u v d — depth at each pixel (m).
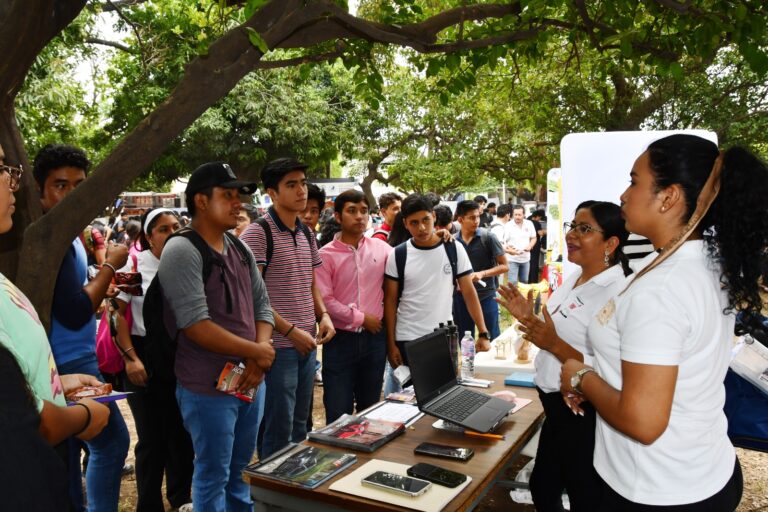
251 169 16.84
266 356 2.51
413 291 3.62
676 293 1.35
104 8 3.61
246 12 2.04
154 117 1.82
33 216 1.93
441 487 1.98
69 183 2.35
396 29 2.64
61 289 2.23
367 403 3.68
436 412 2.56
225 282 2.47
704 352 1.37
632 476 1.46
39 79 8.39
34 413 0.97
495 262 5.63
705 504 1.40
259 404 2.76
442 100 3.63
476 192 26.11
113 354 3.18
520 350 3.67
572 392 1.63
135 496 3.61
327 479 2.07
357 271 3.53
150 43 4.08
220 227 2.49
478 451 2.34
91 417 1.48
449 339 3.03
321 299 3.43
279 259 3.08
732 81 8.98
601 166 3.77
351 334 3.51
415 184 18.16
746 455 4.30
